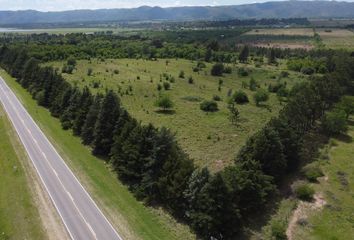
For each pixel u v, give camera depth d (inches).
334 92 4726.9
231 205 2274.9
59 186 2783.0
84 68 7214.6
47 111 4677.7
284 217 2532.0
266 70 7760.8
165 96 4771.2
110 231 2273.6
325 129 4133.9
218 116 4537.4
